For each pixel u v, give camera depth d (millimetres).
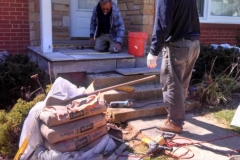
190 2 3121
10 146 2889
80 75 4508
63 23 5980
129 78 4426
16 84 4105
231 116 3965
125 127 3584
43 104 2805
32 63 4430
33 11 5344
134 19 5531
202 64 5266
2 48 5207
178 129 3379
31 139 2703
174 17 3053
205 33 6688
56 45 5613
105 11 5039
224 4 6898
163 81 3336
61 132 2643
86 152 2779
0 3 5043
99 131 2934
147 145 3078
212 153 2967
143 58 4910
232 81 4863
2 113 3105
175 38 3121
